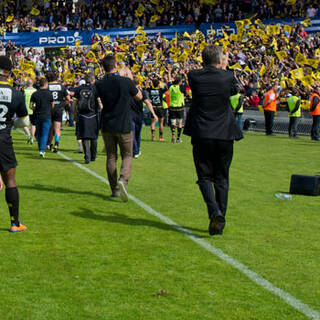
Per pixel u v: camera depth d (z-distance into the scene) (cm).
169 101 3925
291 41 6138
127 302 941
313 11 7019
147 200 1811
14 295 967
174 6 8100
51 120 3166
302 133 4784
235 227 1463
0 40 8294
